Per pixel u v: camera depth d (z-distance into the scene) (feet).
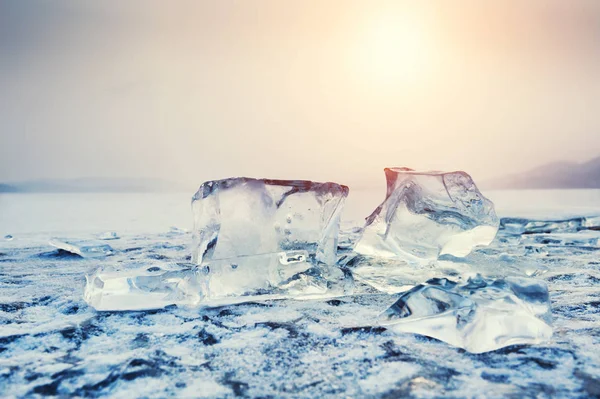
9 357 1.64
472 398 1.37
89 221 5.87
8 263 3.13
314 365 1.57
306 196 2.41
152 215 6.59
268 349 1.69
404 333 1.82
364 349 1.69
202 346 1.72
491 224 2.51
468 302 1.79
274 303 2.20
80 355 1.65
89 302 2.15
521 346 1.68
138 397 1.39
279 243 2.33
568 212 5.49
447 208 2.47
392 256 2.48
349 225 5.19
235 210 2.30
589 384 1.43
